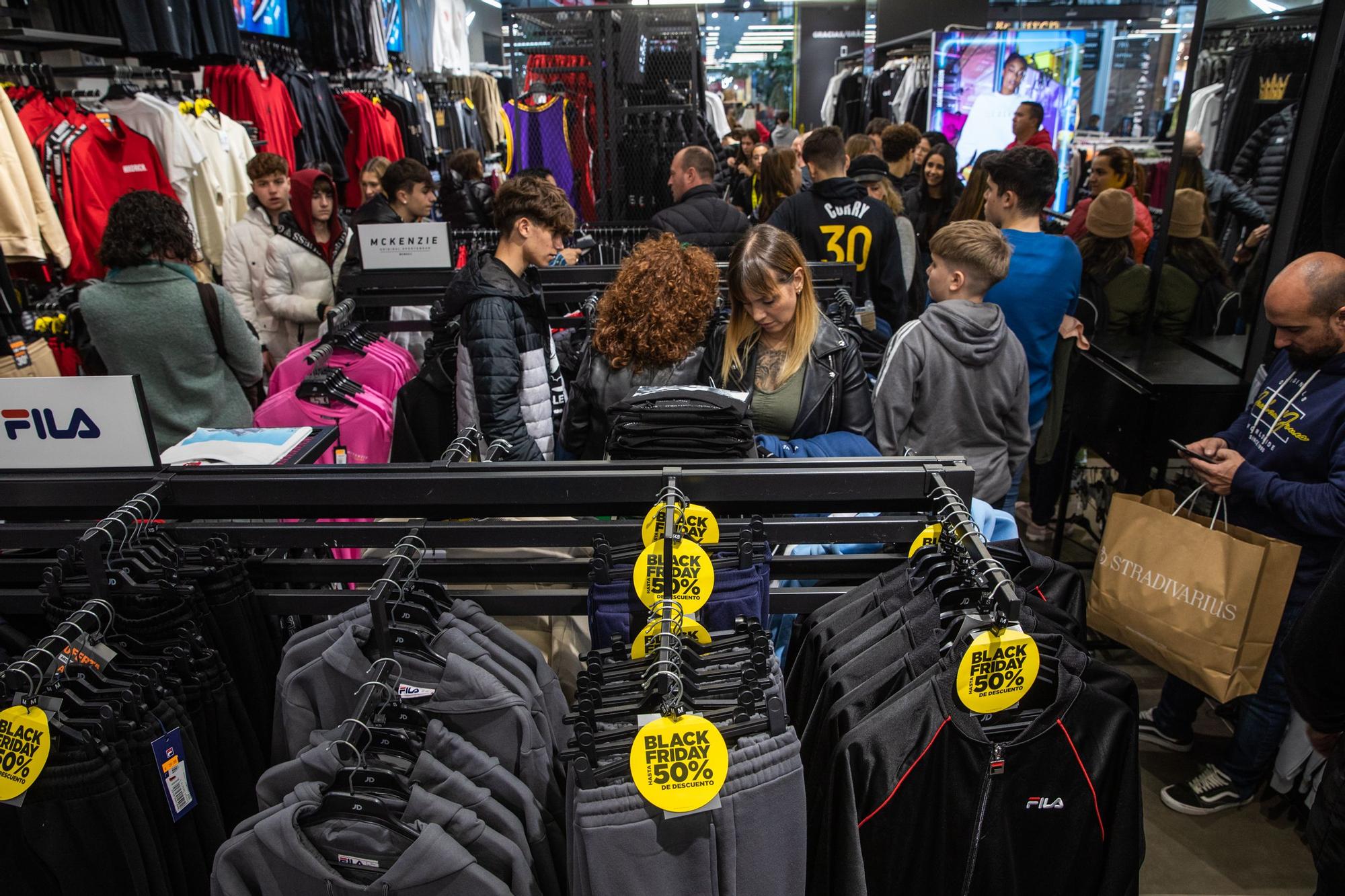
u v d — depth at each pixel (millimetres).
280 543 1324
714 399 1419
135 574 1252
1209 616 1968
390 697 1153
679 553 1153
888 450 2389
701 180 4016
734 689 1102
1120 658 3133
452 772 1092
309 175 4062
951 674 1190
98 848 1109
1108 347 3355
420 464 1374
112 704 1099
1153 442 2947
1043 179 2789
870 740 1173
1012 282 2744
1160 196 4973
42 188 3525
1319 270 1959
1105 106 7223
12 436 1347
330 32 6469
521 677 1207
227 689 1267
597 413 2033
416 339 3703
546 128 5758
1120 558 2154
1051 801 1289
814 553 1641
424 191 4023
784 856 1098
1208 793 2408
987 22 6930
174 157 4250
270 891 1099
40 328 3311
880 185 4473
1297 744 2250
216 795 1262
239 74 5258
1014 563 1473
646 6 5496
